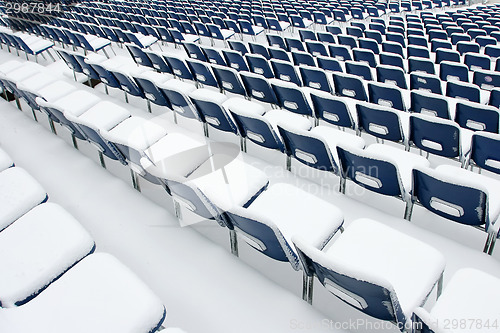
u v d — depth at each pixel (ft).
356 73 18.54
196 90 16.26
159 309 6.35
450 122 10.61
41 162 13.66
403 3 43.24
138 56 22.29
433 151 11.85
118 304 6.36
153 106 18.15
